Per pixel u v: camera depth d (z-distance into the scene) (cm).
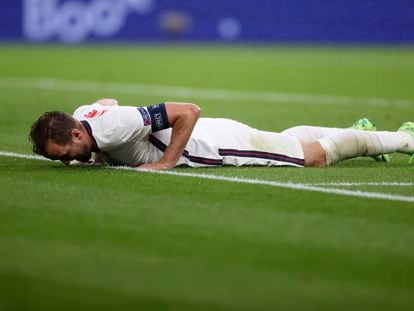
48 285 1402
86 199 1986
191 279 1437
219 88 5512
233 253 1582
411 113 4094
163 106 2311
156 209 1897
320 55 8438
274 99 4838
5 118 3803
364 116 3978
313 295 1371
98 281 1423
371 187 2170
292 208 1927
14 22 9688
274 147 2431
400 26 9469
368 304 1338
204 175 2272
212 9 9800
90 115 2295
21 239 1659
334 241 1669
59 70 6738
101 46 9469
